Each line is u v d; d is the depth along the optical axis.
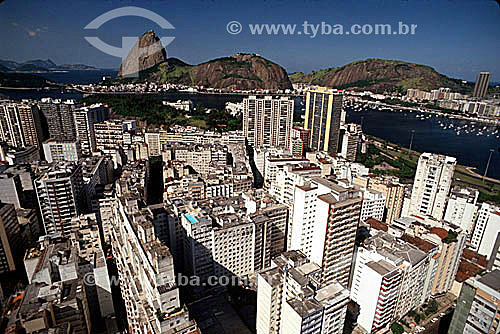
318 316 98.94
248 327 135.62
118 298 148.12
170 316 87.19
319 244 127.06
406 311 138.12
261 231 161.50
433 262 139.00
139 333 101.25
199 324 135.50
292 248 144.88
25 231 177.88
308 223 137.75
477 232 184.50
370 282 126.69
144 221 112.56
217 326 135.00
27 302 112.75
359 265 136.88
